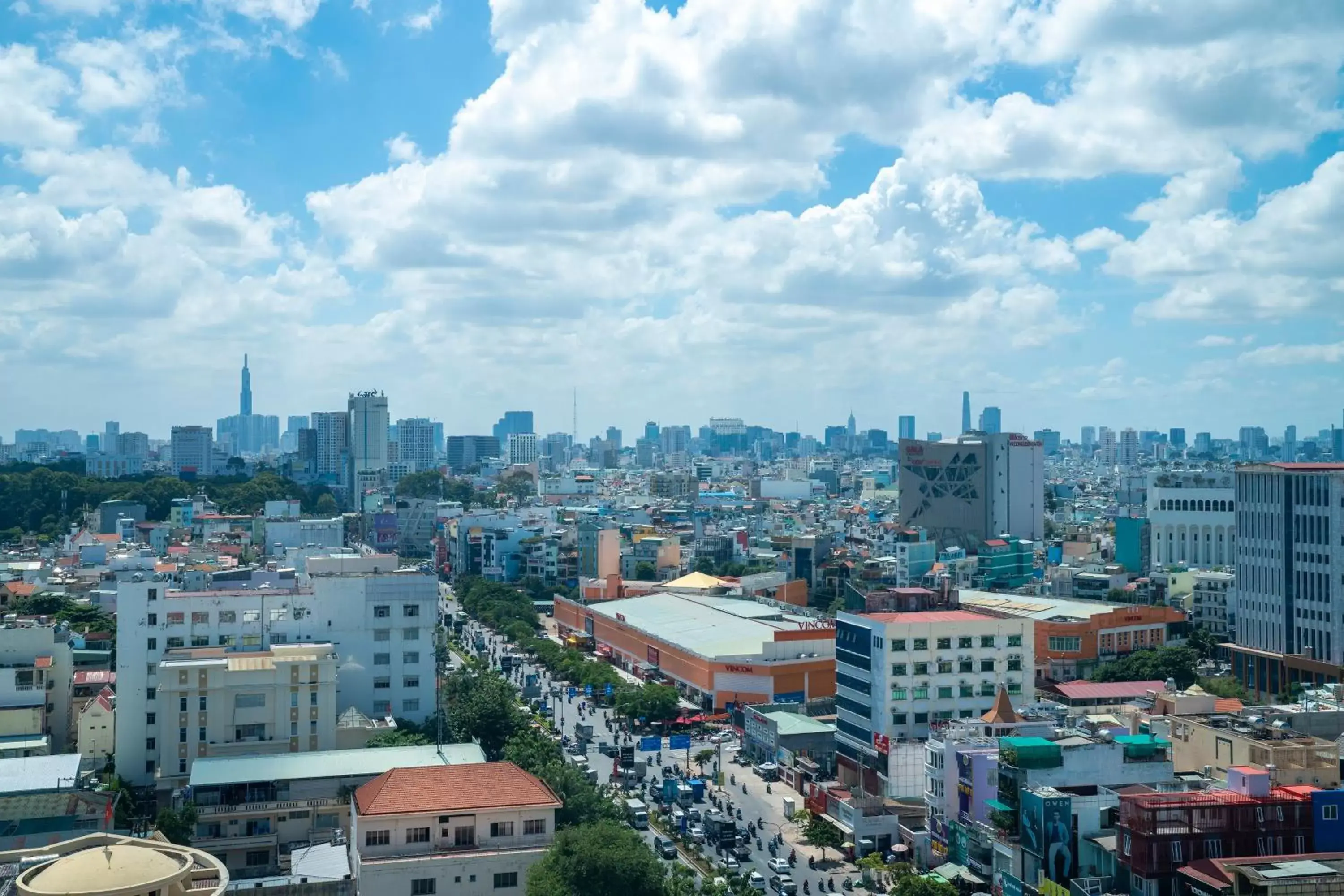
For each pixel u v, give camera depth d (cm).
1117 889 16700
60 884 10819
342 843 19200
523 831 18025
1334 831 16612
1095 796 17900
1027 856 18088
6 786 19700
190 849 12581
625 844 17375
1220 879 15375
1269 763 18838
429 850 17638
